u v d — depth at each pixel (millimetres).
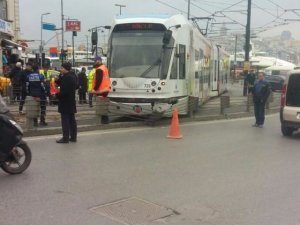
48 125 13328
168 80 14875
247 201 6762
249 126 16266
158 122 15461
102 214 5988
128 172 8305
